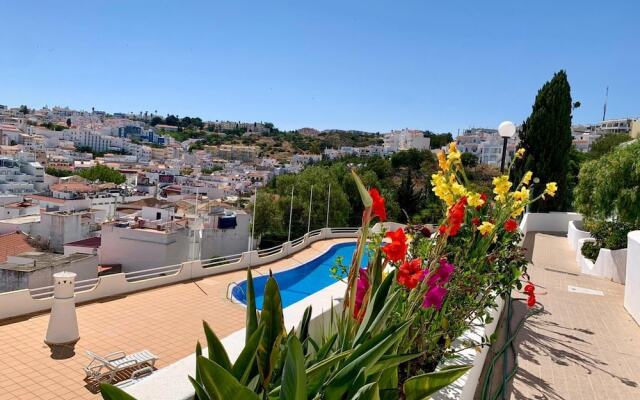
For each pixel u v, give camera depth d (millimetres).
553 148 21438
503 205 4320
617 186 13156
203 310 14656
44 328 12039
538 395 4688
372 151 140000
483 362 4844
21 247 34594
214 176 99625
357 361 1769
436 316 3285
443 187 3498
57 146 141125
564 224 21312
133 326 12758
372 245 3139
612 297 9484
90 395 8914
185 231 31156
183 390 2012
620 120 110438
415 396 1965
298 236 41906
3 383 9141
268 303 2016
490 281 3980
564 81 21422
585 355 5934
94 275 25328
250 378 2080
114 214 49219
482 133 115438
